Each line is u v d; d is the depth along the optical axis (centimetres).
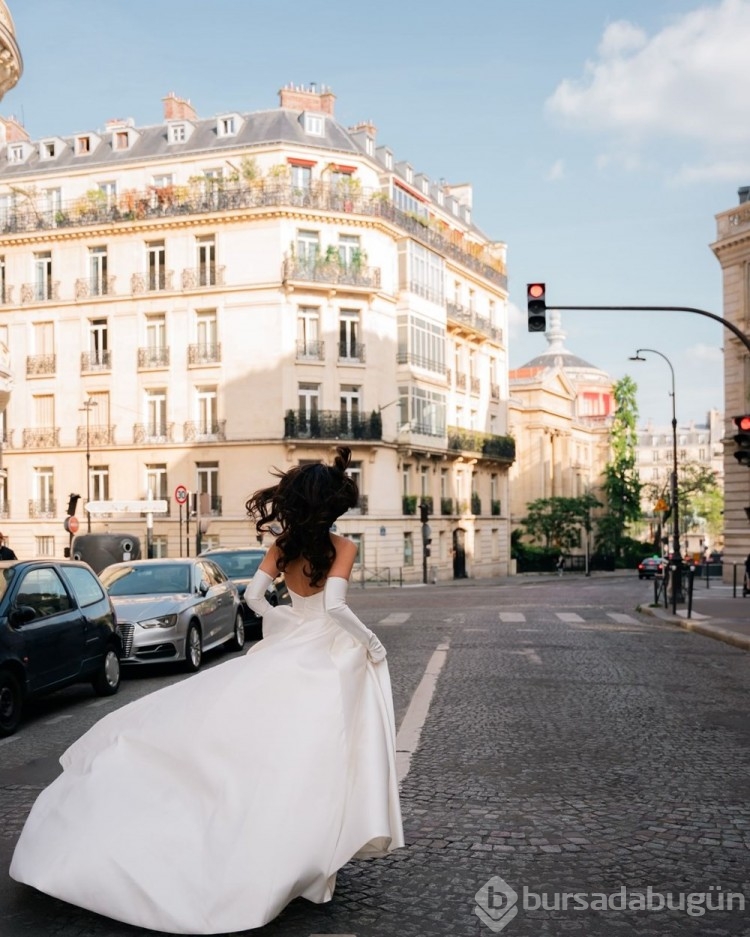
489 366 5934
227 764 388
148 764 401
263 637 437
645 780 659
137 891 372
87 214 4459
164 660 1248
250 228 4306
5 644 868
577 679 1158
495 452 5741
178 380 4369
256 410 4272
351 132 4850
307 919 411
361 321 4459
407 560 4769
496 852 505
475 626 1970
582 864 486
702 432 16838
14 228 4575
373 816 396
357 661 416
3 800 623
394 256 4669
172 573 1406
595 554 7531
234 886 368
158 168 4522
